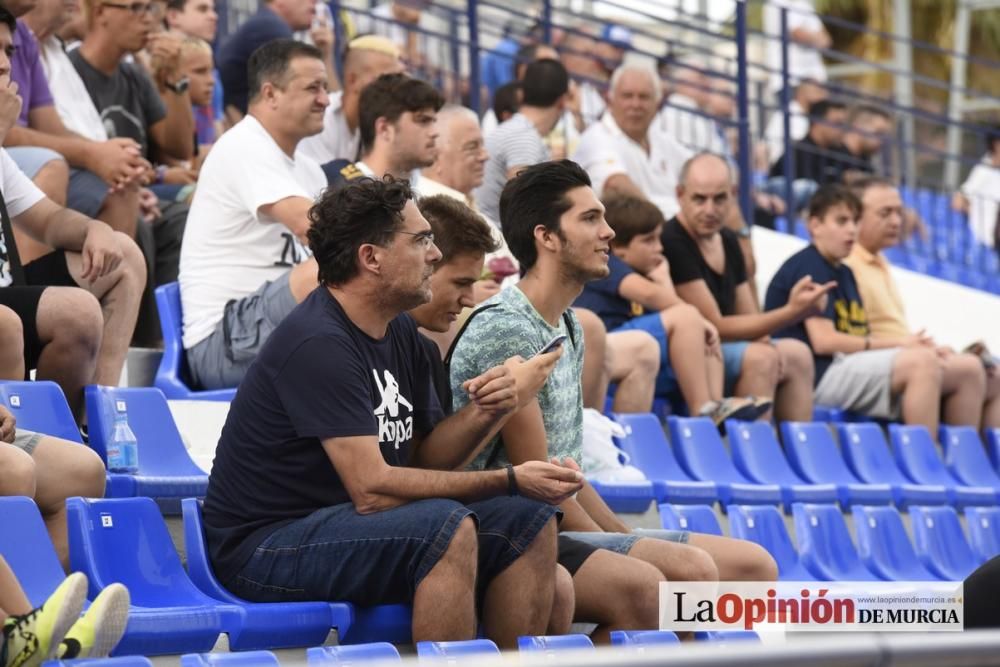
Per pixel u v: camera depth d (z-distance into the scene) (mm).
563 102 17641
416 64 20891
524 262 9836
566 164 9820
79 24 15727
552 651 7527
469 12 20016
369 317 8625
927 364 16594
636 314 15523
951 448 16656
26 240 11734
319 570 8258
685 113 22141
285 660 8203
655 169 18672
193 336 12352
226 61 16938
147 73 15469
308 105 12445
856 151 25000
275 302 11867
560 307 9859
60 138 12680
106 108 14750
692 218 15945
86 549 8070
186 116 15578
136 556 8320
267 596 8344
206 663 6891
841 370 16859
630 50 20719
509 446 9352
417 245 8578
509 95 18938
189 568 8469
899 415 16781
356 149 15500
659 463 13836
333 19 19875
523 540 8477
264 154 12383
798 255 17297
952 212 25609
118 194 12656
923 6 37469
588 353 12961
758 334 15750
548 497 8531
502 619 8492
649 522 12977
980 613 9023
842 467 15453
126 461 9922
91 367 10273
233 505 8500
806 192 23906
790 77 22828
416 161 13352
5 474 8156
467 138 15164
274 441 8414
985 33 37688
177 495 9875
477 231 9875
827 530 13023
